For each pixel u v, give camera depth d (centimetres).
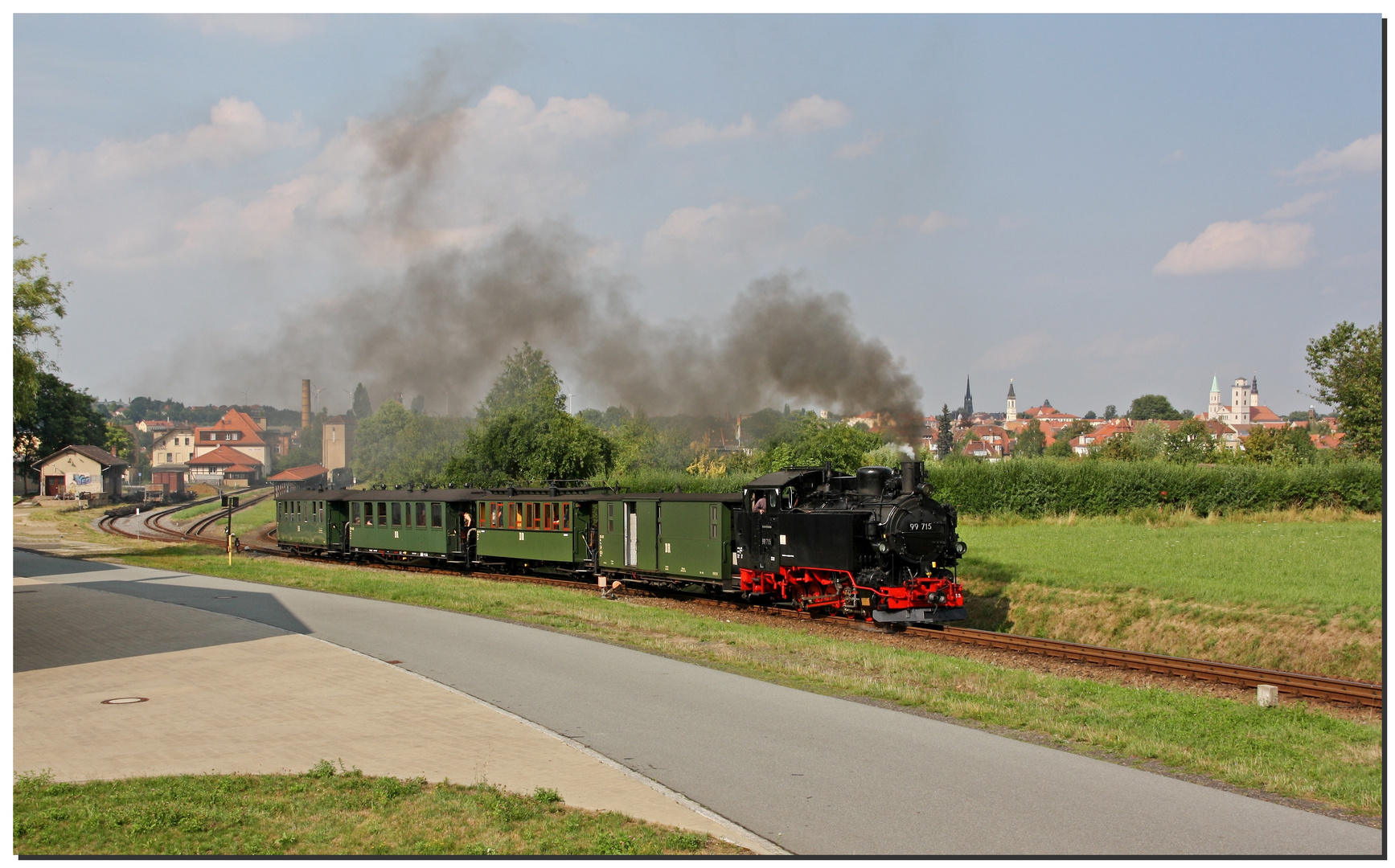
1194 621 2091
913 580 2058
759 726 1211
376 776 995
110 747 1091
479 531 3444
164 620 2025
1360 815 915
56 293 3759
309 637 1822
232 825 853
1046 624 2320
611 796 948
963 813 909
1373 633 1817
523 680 1466
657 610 2278
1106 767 1055
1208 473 4125
